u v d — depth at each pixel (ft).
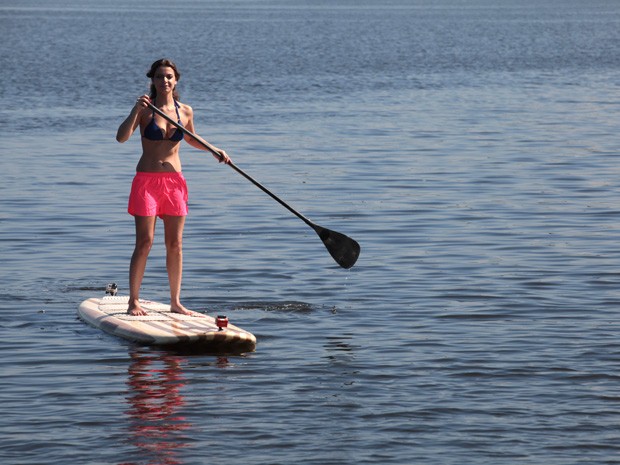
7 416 50.03
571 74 270.05
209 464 45.03
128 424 49.24
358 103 201.67
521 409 51.13
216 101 201.67
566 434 48.16
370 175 123.65
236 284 75.77
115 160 133.49
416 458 45.62
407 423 49.39
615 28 515.50
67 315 67.77
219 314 68.18
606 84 243.81
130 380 55.36
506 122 173.88
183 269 79.92
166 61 65.87
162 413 50.65
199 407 51.44
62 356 59.36
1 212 100.83
